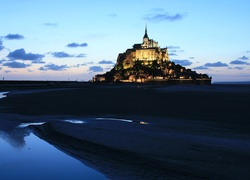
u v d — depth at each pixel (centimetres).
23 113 2928
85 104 4153
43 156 1198
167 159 1122
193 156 1164
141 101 4831
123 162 1094
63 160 1138
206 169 1000
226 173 956
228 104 4231
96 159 1140
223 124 2164
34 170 1024
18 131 1772
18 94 7325
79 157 1177
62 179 926
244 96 6744
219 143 1421
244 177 919
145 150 1257
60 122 2052
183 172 968
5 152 1281
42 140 1505
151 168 1016
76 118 2512
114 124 2091
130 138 1511
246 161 1097
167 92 8794
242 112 3056
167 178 912
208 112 3072
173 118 2528
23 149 1332
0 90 10438
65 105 3953
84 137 1525
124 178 916
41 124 2033
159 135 1622
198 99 5469
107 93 7875
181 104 4212
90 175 956
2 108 3512
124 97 5984
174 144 1378
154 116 2686
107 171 992
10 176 971
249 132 1794
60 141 1467
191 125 2092
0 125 2034
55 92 8506
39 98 5591
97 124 2073
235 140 1515
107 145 1347
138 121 2305
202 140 1495
